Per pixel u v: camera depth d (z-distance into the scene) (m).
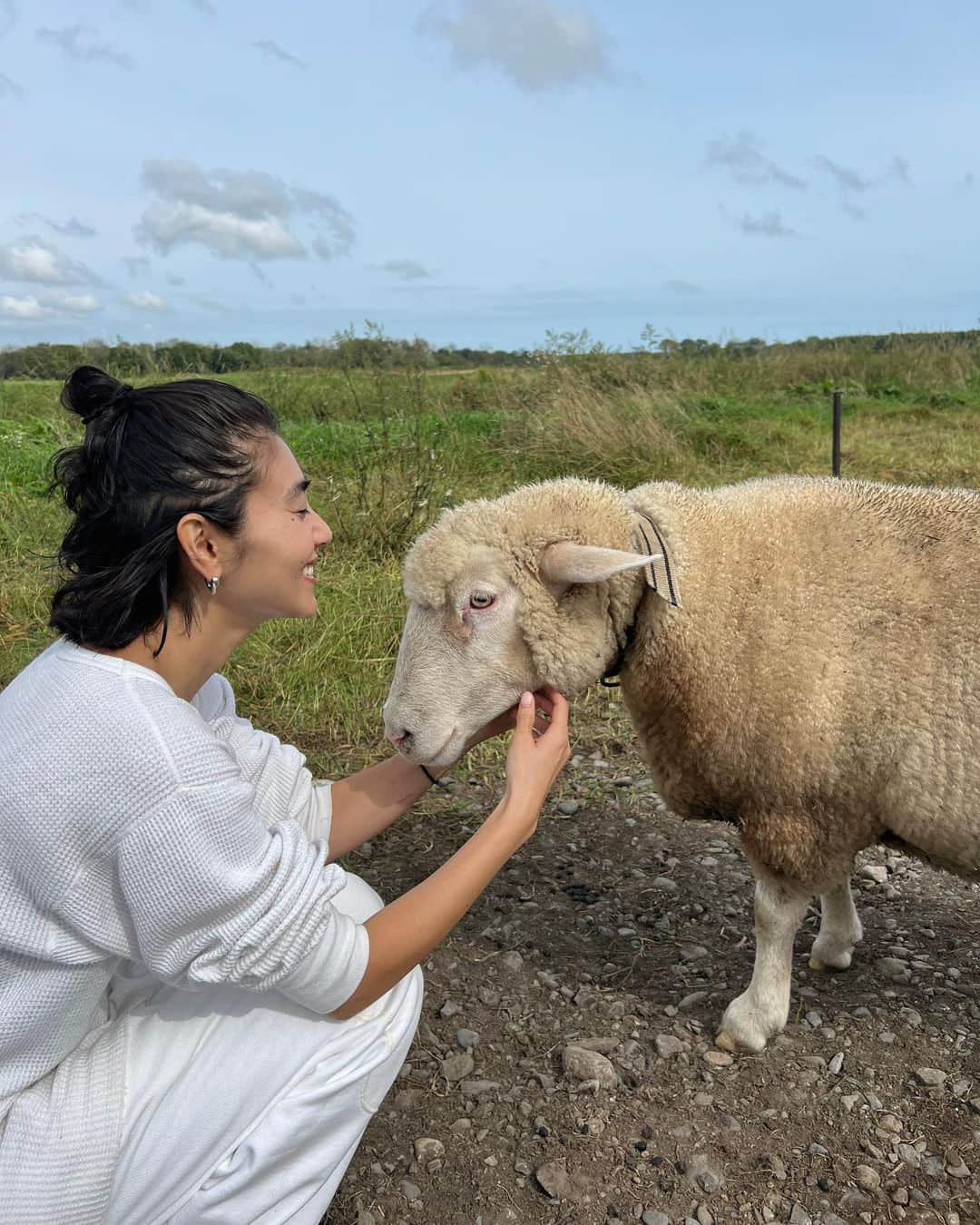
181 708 1.32
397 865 3.10
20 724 1.28
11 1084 1.34
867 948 2.70
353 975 1.41
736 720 2.15
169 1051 1.47
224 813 1.27
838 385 13.09
